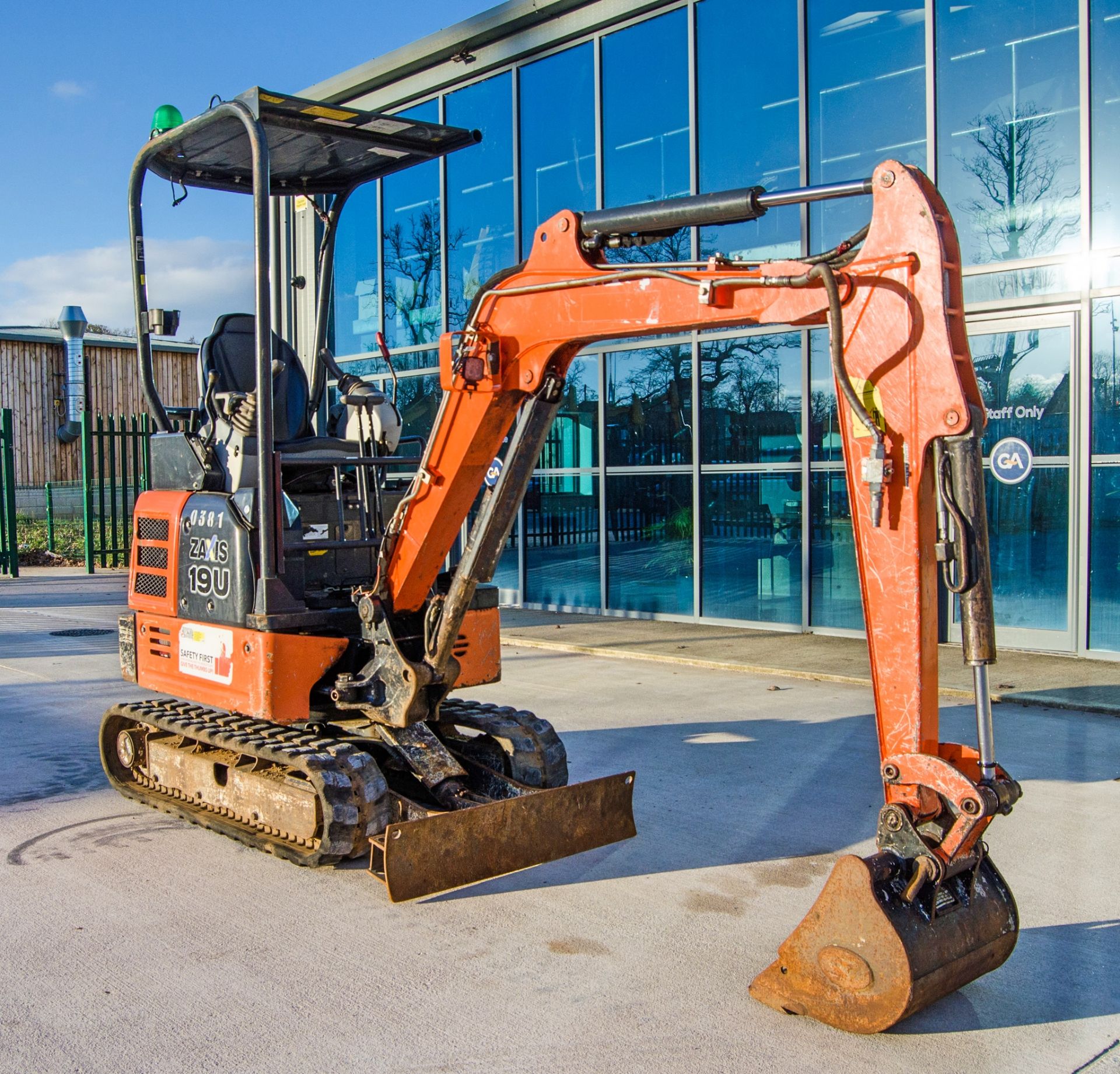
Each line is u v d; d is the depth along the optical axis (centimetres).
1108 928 436
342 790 486
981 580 351
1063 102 942
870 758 671
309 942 430
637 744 709
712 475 1162
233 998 383
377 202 1484
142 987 391
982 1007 378
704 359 1159
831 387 1069
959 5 990
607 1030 360
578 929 440
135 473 1909
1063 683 840
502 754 582
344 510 609
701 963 409
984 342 988
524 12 1246
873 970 352
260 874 504
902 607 362
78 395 2695
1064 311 941
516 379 461
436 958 414
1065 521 950
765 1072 336
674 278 398
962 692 818
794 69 1091
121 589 1634
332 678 550
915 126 1024
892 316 354
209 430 579
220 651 537
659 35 1184
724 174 1147
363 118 559
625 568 1248
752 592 1142
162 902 470
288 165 631
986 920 380
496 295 459
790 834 543
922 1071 337
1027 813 564
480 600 579
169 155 608
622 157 1223
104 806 605
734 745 704
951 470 352
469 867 462
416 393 1460
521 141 1314
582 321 435
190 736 562
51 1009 375
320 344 667
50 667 1018
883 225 357
